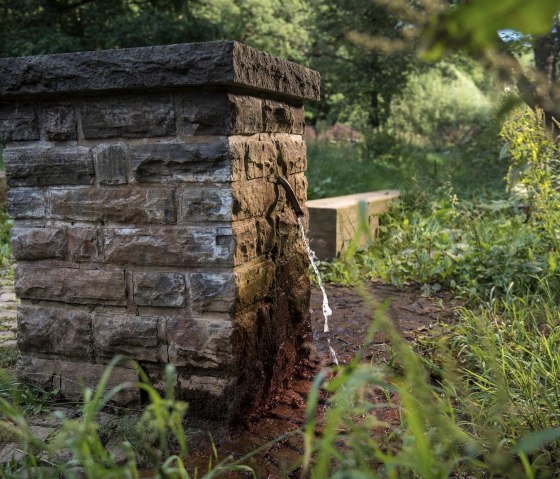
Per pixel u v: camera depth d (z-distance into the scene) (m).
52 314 2.88
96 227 2.75
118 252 2.72
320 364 3.51
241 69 2.44
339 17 13.24
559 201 4.75
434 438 2.12
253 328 2.78
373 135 12.85
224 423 2.66
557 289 4.27
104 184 2.70
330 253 5.67
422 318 4.32
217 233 2.56
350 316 4.36
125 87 2.50
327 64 15.05
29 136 2.79
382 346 3.70
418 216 6.82
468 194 8.34
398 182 9.11
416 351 3.56
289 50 16.30
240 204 2.60
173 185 2.61
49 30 13.84
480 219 6.29
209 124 2.52
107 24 15.09
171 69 2.43
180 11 16.06
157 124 2.58
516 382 2.72
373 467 2.30
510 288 4.12
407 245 5.98
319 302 4.69
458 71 15.92
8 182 2.86
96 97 2.65
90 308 2.82
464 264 5.07
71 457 2.39
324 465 1.44
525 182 4.83
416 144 14.66
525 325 3.78
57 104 2.72
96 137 2.69
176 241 2.62
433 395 2.55
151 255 2.67
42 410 2.83
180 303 2.66
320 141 13.49
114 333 2.76
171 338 2.69
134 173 2.64
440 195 8.23
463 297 4.72
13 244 2.88
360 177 9.53
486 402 2.63
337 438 2.38
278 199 2.99
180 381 2.70
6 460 2.40
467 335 3.54
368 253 5.80
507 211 6.89
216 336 2.61
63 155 2.74
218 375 2.66
